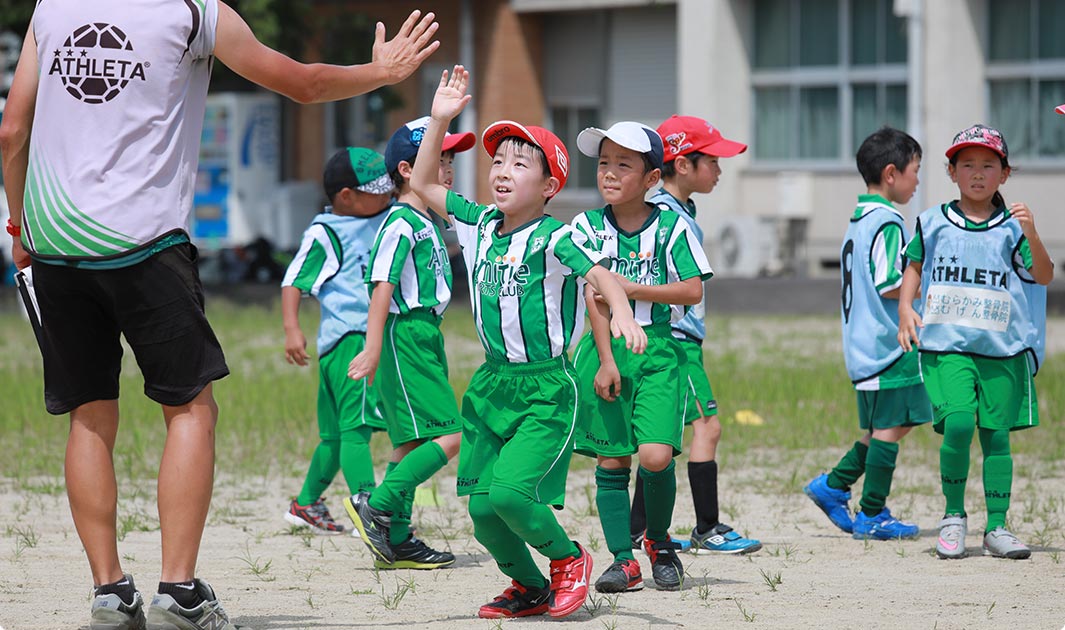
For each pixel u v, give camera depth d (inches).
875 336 789.9
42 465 1071.0
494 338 579.5
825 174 2992.1
